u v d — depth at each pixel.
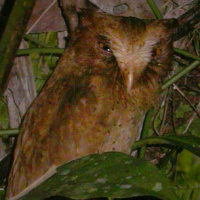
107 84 1.72
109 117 1.72
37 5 1.79
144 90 1.73
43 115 1.73
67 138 1.72
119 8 1.79
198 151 1.67
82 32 1.73
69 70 1.73
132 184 1.59
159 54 1.72
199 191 1.75
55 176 1.60
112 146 1.73
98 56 1.72
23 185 1.72
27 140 1.73
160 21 1.72
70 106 1.72
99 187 1.59
